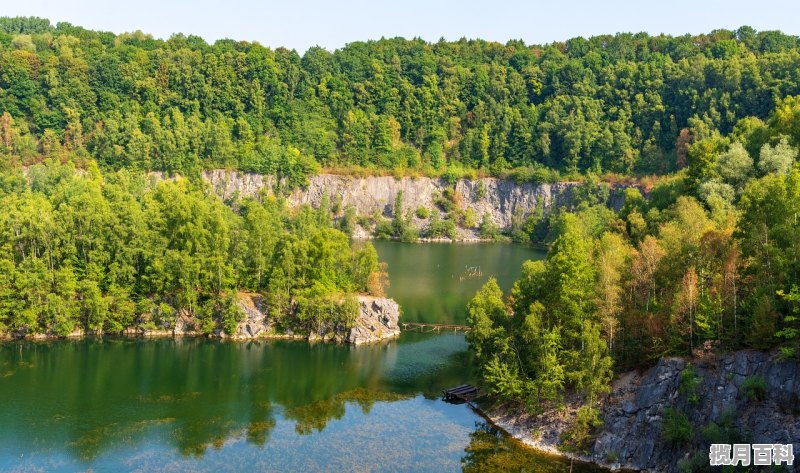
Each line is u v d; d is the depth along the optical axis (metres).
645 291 102.06
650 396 87.12
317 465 86.88
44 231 142.75
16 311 138.75
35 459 87.44
